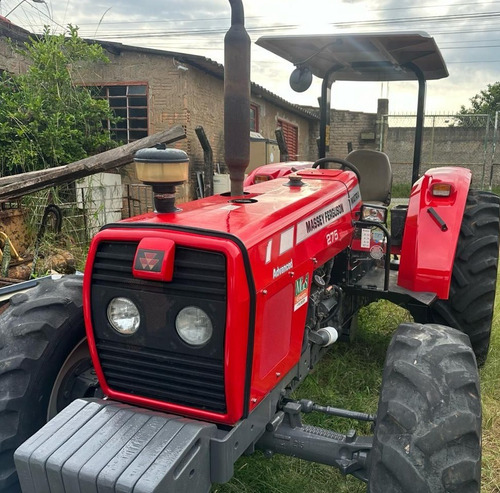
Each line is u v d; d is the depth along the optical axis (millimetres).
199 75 9688
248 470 2543
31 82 7820
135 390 1928
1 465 1963
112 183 8141
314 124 18453
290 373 2268
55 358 2129
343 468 1984
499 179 16234
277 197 2400
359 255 3090
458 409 1801
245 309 1714
